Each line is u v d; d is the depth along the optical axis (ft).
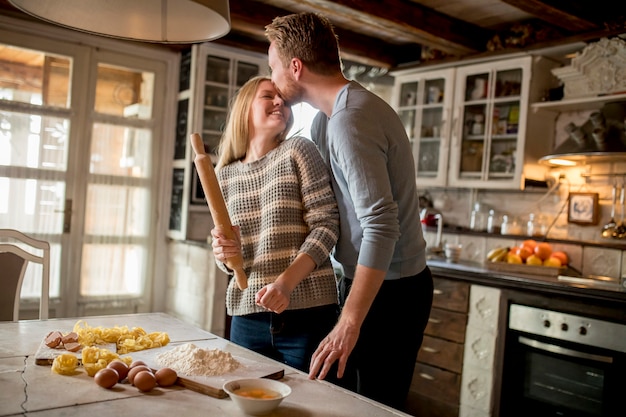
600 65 10.57
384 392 5.09
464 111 12.89
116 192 14.26
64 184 13.46
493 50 12.28
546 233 11.71
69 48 13.39
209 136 14.38
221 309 13.03
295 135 5.45
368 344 5.06
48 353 4.10
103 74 13.96
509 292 9.40
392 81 15.89
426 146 13.65
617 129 10.11
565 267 10.73
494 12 11.99
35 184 13.08
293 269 4.61
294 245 5.10
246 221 5.33
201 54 14.03
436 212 13.99
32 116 13.01
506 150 12.01
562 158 10.90
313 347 5.08
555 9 10.03
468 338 9.94
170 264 14.97
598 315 8.28
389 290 5.00
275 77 5.05
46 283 6.81
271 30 4.92
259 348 5.24
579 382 8.50
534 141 11.82
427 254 12.62
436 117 13.51
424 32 11.77
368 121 4.39
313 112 13.85
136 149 14.55
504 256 11.19
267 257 5.08
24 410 3.12
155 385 3.62
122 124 14.23
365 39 14.21
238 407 3.39
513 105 11.96
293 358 5.09
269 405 3.24
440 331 10.37
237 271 4.63
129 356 4.25
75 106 13.53
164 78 14.83
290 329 5.09
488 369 9.60
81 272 13.78
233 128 5.59
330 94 4.88
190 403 3.43
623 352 7.97
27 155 12.96
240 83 14.78
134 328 4.93
